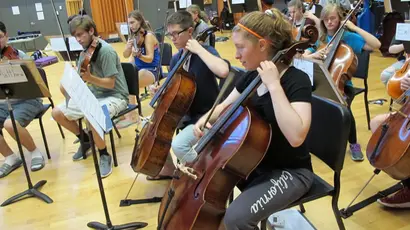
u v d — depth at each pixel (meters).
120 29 4.41
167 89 2.12
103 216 2.10
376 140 1.78
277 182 1.36
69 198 2.31
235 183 1.36
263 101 1.35
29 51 8.70
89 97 1.72
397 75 2.28
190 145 1.96
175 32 2.04
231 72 1.82
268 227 1.81
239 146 1.28
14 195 2.38
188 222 1.35
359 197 2.09
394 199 1.94
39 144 3.15
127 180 2.47
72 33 2.50
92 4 8.81
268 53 1.31
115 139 3.15
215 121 1.51
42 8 8.66
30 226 2.05
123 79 2.72
